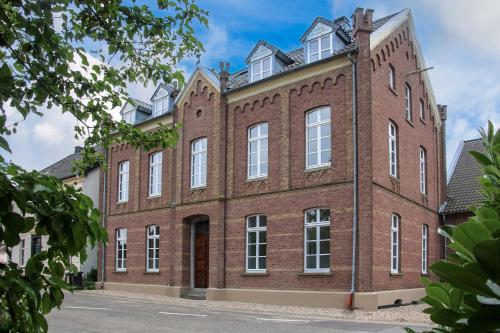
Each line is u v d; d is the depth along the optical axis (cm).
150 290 2484
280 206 1978
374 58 1894
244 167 2130
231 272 2106
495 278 126
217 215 2159
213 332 1178
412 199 2164
